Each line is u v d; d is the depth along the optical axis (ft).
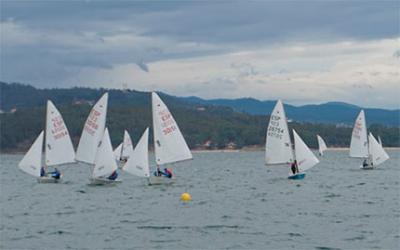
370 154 308.19
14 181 269.64
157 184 210.59
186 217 140.77
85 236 117.80
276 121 221.46
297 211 148.56
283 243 109.40
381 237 112.78
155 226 128.26
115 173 210.79
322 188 209.15
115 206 161.79
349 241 109.91
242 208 155.84
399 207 153.99
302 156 227.20
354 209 151.02
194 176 293.23
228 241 111.86
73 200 176.14
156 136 200.44
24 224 133.18
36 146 220.02
